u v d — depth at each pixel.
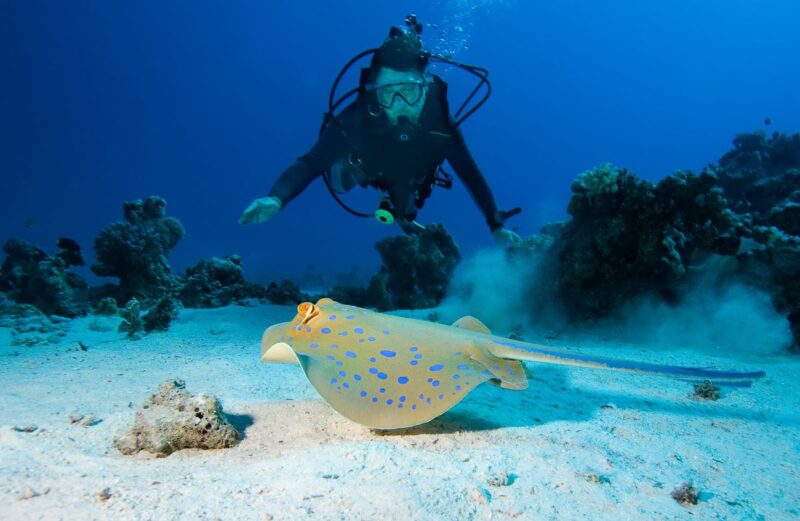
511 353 0.65
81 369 1.02
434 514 0.44
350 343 0.66
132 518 0.41
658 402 0.86
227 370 0.99
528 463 0.57
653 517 0.48
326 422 0.69
